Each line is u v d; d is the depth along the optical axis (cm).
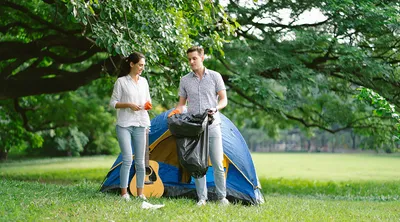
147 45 945
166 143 904
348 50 1422
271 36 1516
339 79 1725
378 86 1577
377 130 1933
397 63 1608
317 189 1792
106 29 923
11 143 2434
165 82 1102
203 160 696
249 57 1440
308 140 7512
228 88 1803
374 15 1395
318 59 1582
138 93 758
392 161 4591
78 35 1435
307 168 3594
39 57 1513
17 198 697
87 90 3262
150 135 894
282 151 8019
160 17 946
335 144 7238
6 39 1806
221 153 734
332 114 1911
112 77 1522
